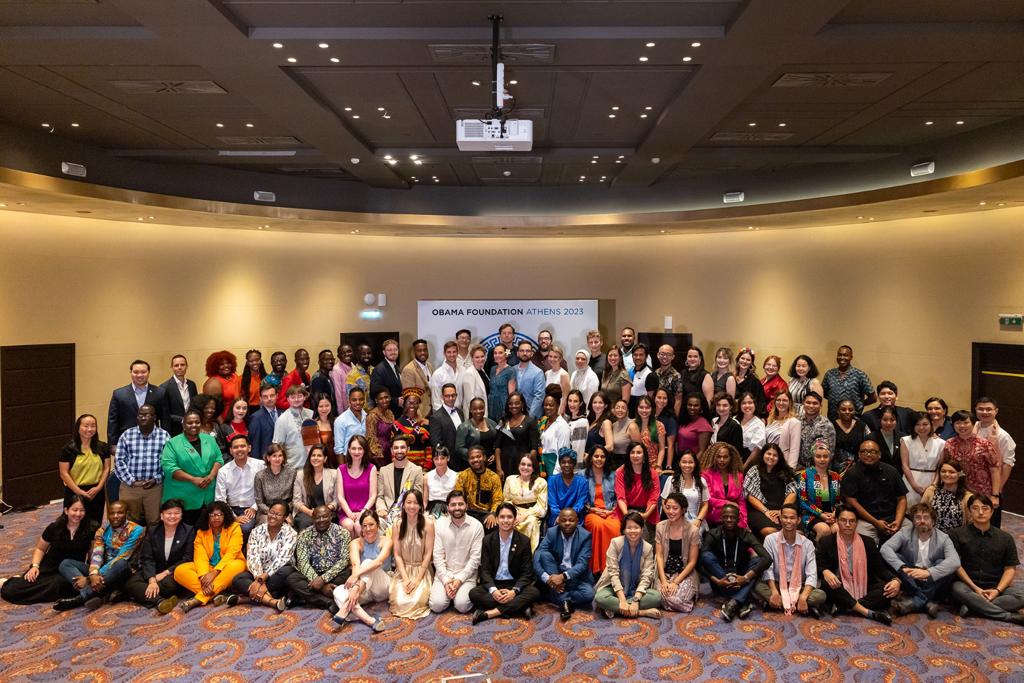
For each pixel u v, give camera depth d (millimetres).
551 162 9430
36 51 5426
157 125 7742
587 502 6398
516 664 4754
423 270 12523
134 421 7344
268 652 4922
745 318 11719
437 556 5727
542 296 12664
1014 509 8531
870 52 5480
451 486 6535
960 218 9227
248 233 11438
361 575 5594
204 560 5824
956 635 5145
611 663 4758
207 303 11016
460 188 11891
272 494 6359
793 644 5023
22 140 7781
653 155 8969
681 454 7203
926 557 5648
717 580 5664
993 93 6566
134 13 4734
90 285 9688
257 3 4781
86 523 5961
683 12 4941
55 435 9211
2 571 6336
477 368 8609
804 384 8266
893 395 6926
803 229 11109
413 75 6125
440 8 4871
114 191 8039
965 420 6293
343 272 12203
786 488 6398
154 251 10438
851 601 5484
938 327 9469
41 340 9117
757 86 6270
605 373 8578
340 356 9570
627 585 5637
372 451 7223
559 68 5953
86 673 4621
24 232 8984
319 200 11148
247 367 9055
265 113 7242
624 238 12508
